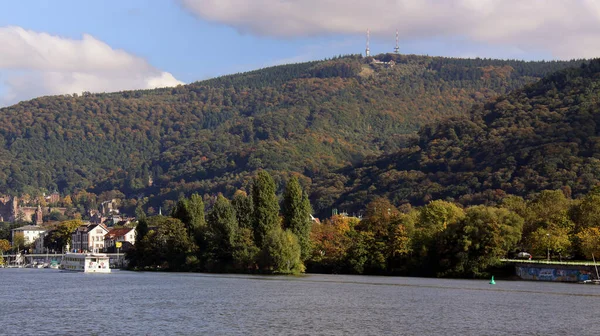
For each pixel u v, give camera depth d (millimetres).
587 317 139750
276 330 126438
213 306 157875
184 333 123312
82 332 124062
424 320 137250
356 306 157000
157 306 158250
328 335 121875
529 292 182000
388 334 122938
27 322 134750
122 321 135875
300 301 166875
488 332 124688
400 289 194375
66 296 182500
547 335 122000
